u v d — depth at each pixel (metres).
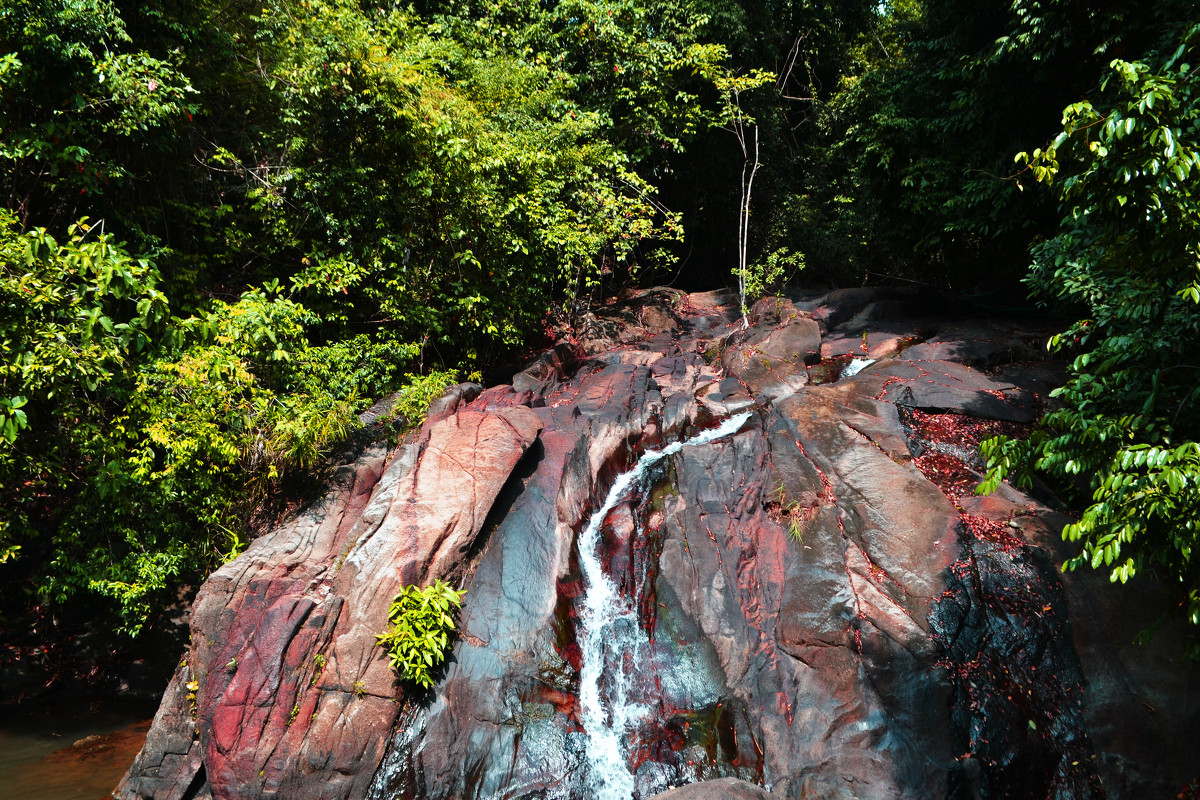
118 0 7.69
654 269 19.16
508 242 10.92
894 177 14.15
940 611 6.31
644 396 10.38
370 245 9.80
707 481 8.25
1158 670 5.85
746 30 17.67
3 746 6.55
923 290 13.84
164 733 5.94
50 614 7.64
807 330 11.91
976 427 8.58
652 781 5.94
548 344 13.78
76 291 6.05
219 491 7.06
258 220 9.67
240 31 9.62
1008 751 5.64
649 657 6.82
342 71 9.05
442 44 11.96
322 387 7.93
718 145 18.19
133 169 8.34
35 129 7.01
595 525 8.07
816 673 6.13
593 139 14.51
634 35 15.80
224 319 7.23
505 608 6.75
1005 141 12.09
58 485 7.20
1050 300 10.99
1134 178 4.26
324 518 7.04
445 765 5.85
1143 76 4.15
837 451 8.17
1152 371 5.57
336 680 6.02
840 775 5.54
